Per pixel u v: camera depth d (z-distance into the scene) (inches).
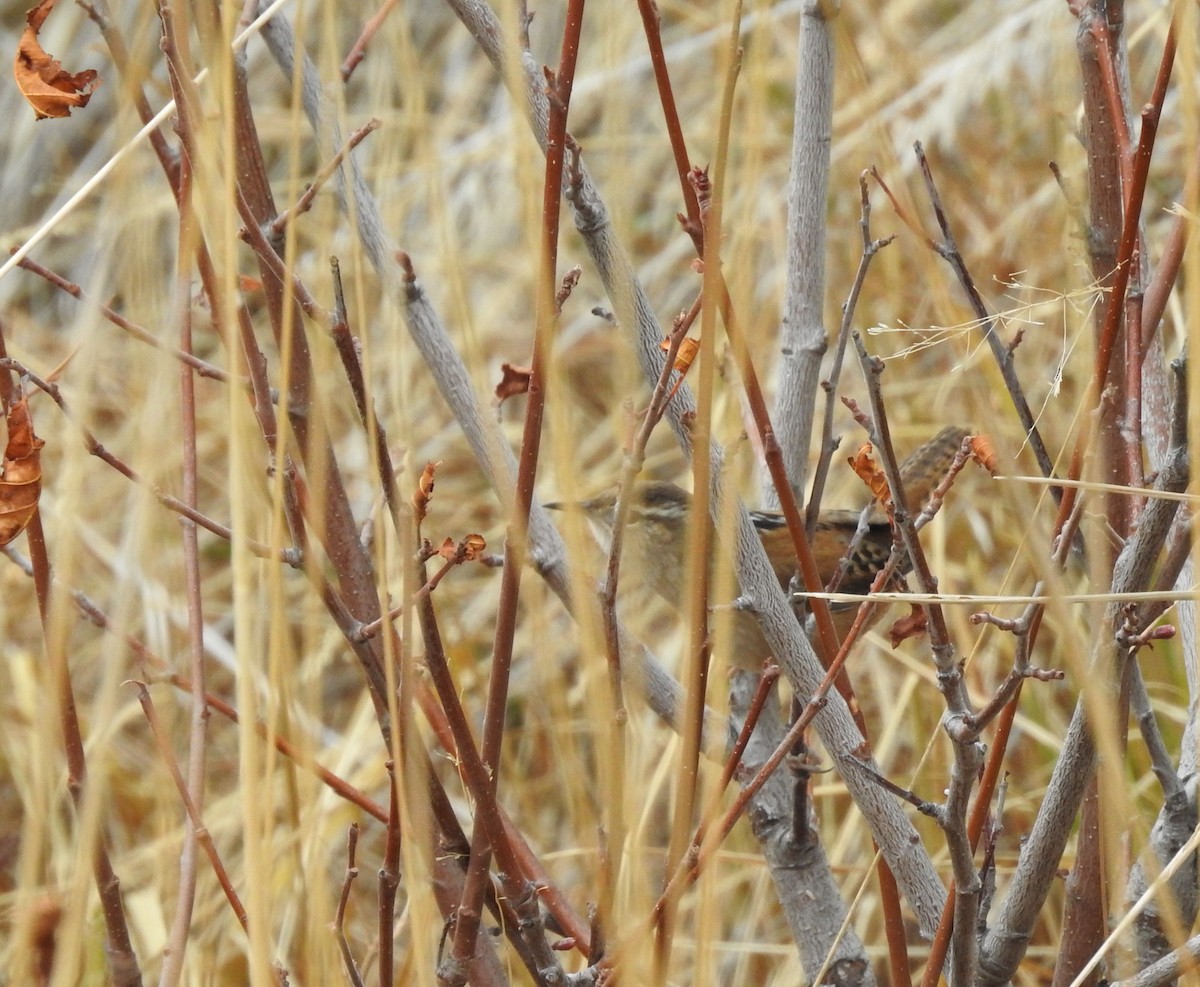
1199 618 128.0
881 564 313.1
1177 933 130.9
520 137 135.6
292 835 171.9
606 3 152.8
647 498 311.6
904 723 365.7
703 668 135.3
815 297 224.8
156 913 289.7
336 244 406.3
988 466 147.1
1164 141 436.5
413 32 577.3
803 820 204.7
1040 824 169.0
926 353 430.0
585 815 141.1
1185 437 145.9
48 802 129.0
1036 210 414.9
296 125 138.3
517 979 242.7
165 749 155.6
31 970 132.6
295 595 399.9
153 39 412.2
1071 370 238.2
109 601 383.2
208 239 154.6
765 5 152.8
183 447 170.1
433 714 178.2
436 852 174.2
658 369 172.4
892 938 176.4
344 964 183.0
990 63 453.7
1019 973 263.7
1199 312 123.5
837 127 455.2
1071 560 282.8
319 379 148.3
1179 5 124.3
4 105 591.5
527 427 143.6
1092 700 125.2
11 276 548.7
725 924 327.9
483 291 512.7
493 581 442.3
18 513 147.0
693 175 149.7
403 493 182.2
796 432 226.8
